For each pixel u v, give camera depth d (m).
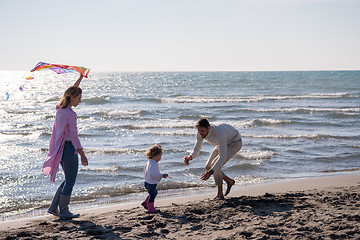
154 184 5.06
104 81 100.62
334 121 21.03
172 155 11.22
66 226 4.44
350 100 36.34
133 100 35.62
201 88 61.12
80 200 6.73
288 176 8.81
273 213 4.71
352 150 12.25
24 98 40.78
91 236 3.97
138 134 16.28
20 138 15.01
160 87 65.12
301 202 5.32
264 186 7.65
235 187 7.65
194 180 8.35
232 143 5.61
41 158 10.71
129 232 4.10
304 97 39.47
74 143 4.63
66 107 4.60
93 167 9.63
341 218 4.42
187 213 4.86
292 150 12.00
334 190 6.56
